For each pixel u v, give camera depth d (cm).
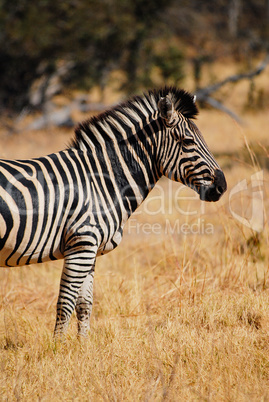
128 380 922
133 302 1307
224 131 3869
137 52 4841
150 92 1128
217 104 4603
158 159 1120
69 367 962
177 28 6869
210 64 5853
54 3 4412
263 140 3322
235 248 1560
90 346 1040
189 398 851
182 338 1063
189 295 1290
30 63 4559
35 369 957
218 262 1545
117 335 1099
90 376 923
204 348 1013
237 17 7775
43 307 1378
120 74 5538
